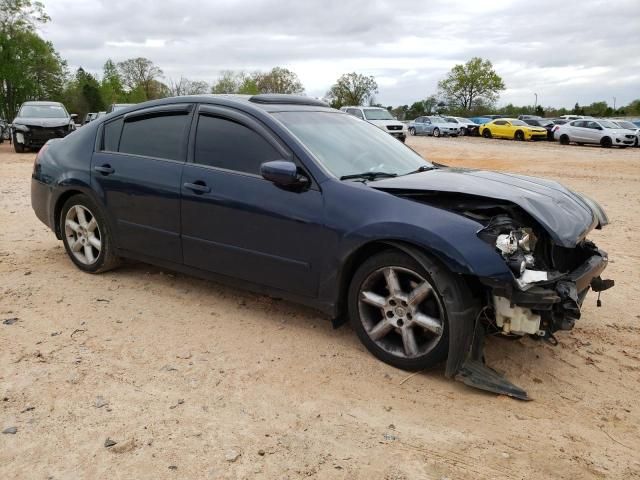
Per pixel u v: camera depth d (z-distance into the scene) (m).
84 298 4.76
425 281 3.47
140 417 3.08
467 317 3.38
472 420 3.16
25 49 53.41
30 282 5.11
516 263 3.22
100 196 4.99
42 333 4.08
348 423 3.09
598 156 22.88
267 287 4.18
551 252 3.58
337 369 3.68
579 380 3.63
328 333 4.20
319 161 3.97
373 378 3.58
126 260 5.65
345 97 77.44
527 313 3.34
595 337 4.28
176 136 4.63
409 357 3.61
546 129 35.12
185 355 3.80
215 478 2.62
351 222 3.68
